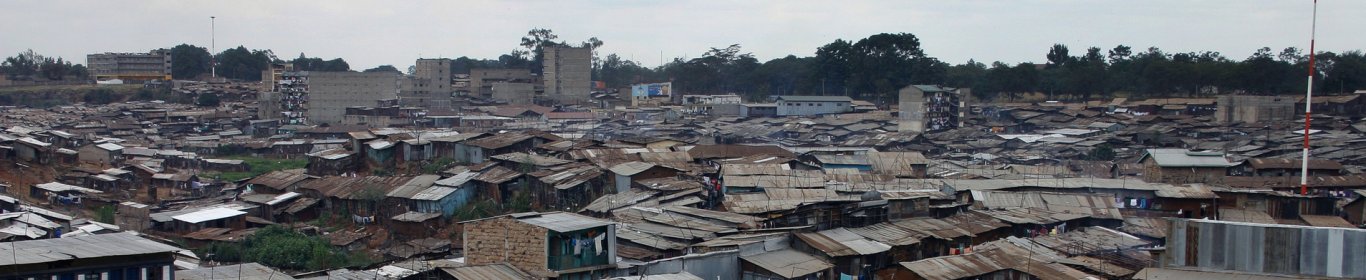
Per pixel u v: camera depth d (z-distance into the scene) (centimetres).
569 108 18575
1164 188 7469
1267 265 4484
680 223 6041
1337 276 4347
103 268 3906
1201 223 4631
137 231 7300
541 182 7825
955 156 11150
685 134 14012
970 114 15575
